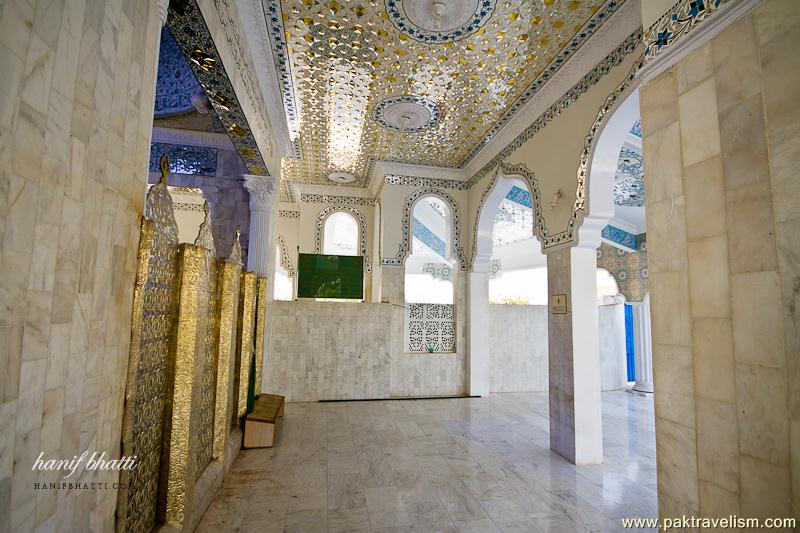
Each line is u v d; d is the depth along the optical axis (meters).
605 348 6.62
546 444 3.87
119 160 1.34
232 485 2.84
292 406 5.19
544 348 6.38
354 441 3.84
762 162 1.16
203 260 2.18
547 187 3.93
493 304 6.27
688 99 1.42
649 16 1.62
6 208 0.83
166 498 1.99
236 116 3.09
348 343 5.67
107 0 1.22
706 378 1.32
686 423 1.39
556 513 2.55
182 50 2.33
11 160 0.84
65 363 1.07
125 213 1.40
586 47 3.24
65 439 1.08
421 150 5.44
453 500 2.70
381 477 3.04
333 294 5.78
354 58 3.50
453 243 6.08
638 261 6.71
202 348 2.23
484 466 3.29
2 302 0.83
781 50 1.12
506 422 4.57
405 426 4.36
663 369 1.50
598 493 2.84
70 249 1.08
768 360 1.12
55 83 0.98
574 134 3.52
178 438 2.02
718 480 1.26
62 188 1.03
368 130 4.88
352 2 2.86
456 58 3.47
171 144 4.59
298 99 4.20
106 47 1.22
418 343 5.99
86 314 1.17
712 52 1.33
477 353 5.92
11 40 0.83
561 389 3.60
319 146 5.39
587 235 3.44
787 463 1.06
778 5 1.13
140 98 1.47
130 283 1.47
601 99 3.19
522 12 2.92
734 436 1.22
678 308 1.44
